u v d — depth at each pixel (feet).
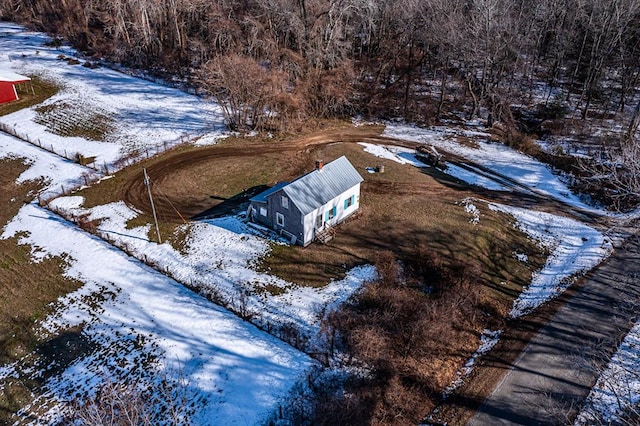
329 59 192.44
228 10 228.22
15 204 137.08
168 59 228.43
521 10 212.43
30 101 197.77
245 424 77.66
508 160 162.50
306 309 99.71
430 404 83.30
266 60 199.31
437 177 150.82
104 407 75.00
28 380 85.92
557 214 135.74
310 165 154.40
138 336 94.17
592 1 207.82
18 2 313.73
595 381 87.45
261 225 124.98
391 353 90.12
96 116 185.68
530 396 84.84
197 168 151.53
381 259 111.55
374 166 154.81
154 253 116.06
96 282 108.17
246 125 179.32
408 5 202.28
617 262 118.32
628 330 98.68
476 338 97.14
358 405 77.97
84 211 131.95
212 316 98.53
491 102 191.52
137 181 145.18
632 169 102.63
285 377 85.40
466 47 178.29
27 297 104.68
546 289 110.52
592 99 198.70
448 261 113.39
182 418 78.79
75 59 240.94
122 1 238.07
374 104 197.36
